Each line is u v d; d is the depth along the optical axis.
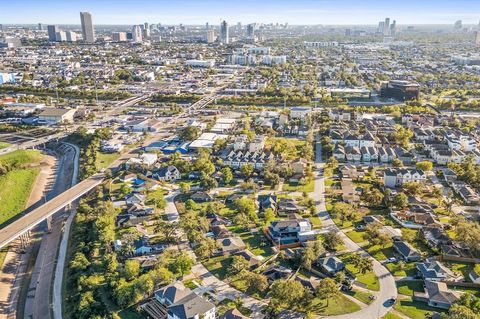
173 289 187.12
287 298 179.75
